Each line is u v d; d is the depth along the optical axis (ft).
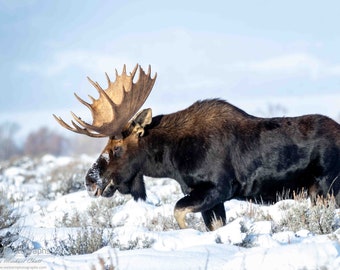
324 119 110.83
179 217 102.73
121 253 80.02
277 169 106.93
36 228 112.47
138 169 111.34
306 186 108.99
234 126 107.14
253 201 115.75
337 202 108.37
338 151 108.88
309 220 95.81
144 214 121.80
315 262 67.77
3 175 228.02
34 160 293.84
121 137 110.63
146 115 108.58
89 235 98.17
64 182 178.09
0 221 101.55
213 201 103.86
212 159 105.09
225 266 70.28
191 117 108.78
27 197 168.96
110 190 111.75
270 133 107.34
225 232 84.74
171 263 73.72
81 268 74.33
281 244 82.53
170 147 108.37
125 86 113.29
